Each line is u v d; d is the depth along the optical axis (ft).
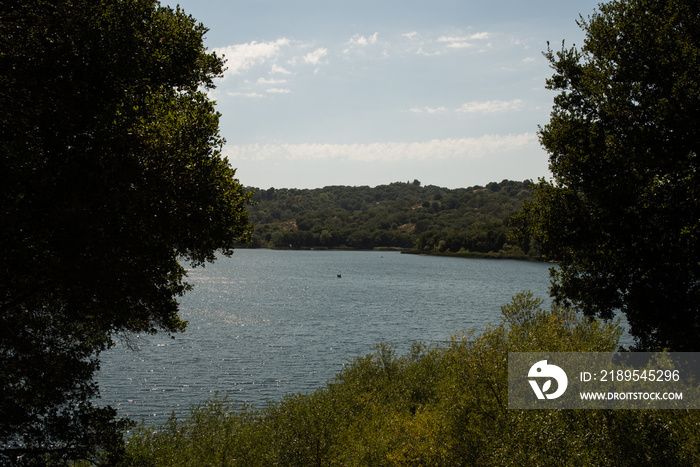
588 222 59.16
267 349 179.11
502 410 50.44
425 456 57.62
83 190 31.76
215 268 599.57
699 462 38.11
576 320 65.77
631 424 41.78
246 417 77.51
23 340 34.71
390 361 107.96
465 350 55.36
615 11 62.03
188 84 45.03
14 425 36.47
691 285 52.95
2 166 28.91
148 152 32.45
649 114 56.44
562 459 41.32
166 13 44.42
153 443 71.05
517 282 437.99
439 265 648.38
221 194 36.01
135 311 37.88
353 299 327.26
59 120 32.32
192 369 150.82
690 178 51.11
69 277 31.86
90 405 41.06
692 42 54.60
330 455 65.21
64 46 32.42
